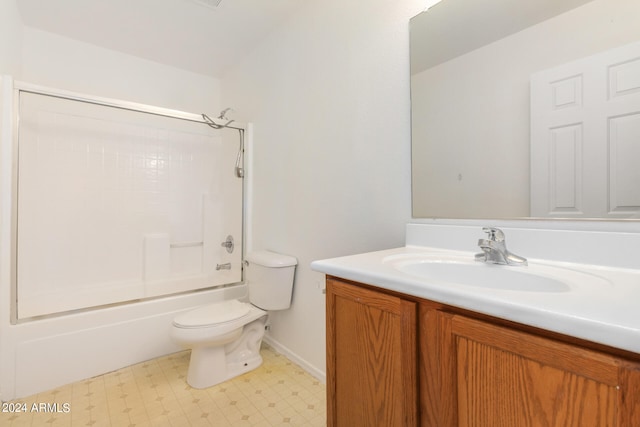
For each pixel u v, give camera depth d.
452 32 1.16
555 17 0.92
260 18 1.97
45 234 2.06
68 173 2.17
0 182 1.57
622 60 0.81
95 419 1.39
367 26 1.45
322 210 1.71
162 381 1.71
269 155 2.16
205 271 2.62
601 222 0.85
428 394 0.71
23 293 1.89
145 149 2.47
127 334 1.88
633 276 0.74
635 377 0.43
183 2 1.82
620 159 0.82
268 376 1.76
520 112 1.00
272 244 2.13
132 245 2.40
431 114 1.22
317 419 1.41
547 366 0.52
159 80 2.61
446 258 1.03
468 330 0.63
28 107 1.97
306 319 1.83
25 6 1.88
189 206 2.65
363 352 0.86
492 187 1.07
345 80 1.56
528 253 0.96
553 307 0.51
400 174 1.32
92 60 2.32
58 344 1.67
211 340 1.59
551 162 0.94
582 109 0.88
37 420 1.39
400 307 0.75
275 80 2.09
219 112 2.90
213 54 2.44
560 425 0.50
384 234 1.39
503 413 0.58
